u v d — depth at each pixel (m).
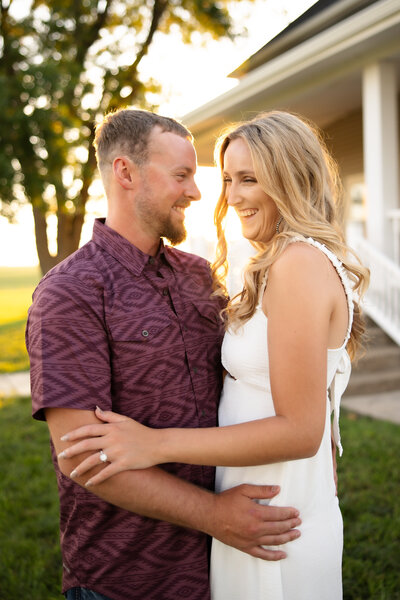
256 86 7.49
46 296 1.48
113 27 13.53
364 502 3.50
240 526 1.48
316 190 1.60
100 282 1.55
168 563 1.56
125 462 1.39
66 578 1.63
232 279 1.95
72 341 1.46
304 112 9.09
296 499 1.56
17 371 9.10
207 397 1.68
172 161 1.64
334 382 1.67
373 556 2.98
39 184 10.55
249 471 1.59
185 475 1.60
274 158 1.54
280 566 1.54
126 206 1.66
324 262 1.46
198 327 1.71
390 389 6.32
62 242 13.46
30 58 11.47
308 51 6.57
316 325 1.39
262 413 1.58
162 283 1.66
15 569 3.05
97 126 1.76
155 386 1.57
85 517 1.57
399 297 6.71
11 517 3.58
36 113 10.16
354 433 4.79
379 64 6.56
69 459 1.42
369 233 7.02
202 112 8.74
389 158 6.72
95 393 1.46
